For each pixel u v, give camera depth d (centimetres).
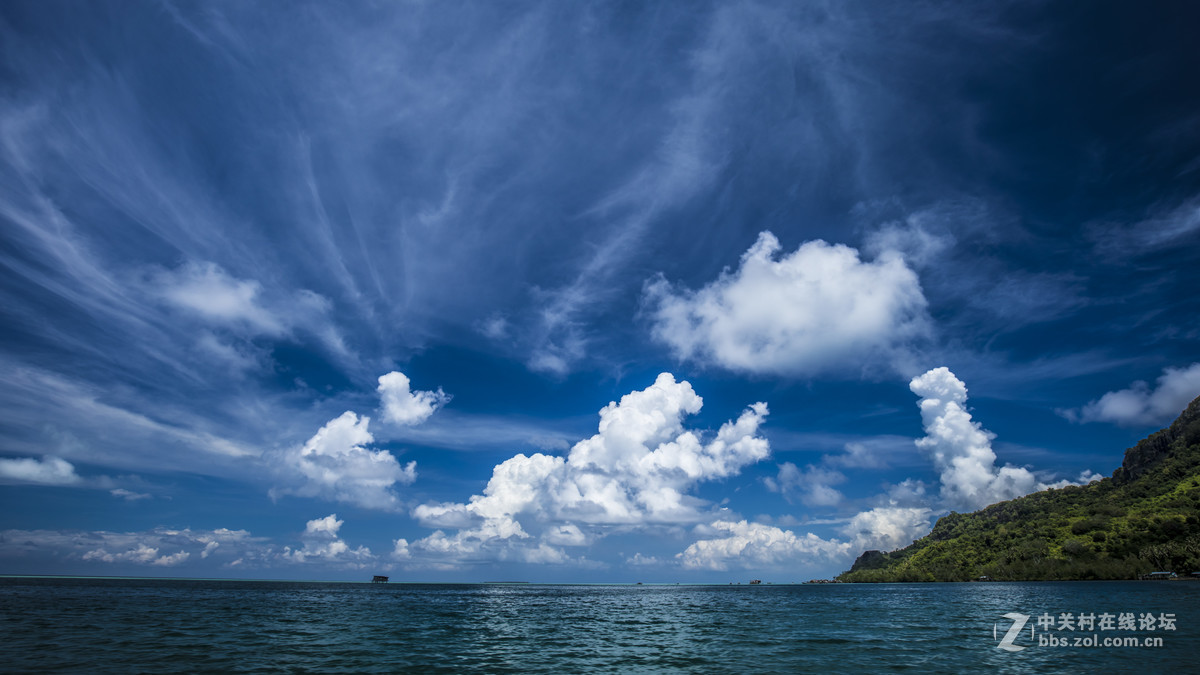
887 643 5612
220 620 7900
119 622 7206
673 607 13175
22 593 14212
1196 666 4091
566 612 11294
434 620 8850
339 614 9706
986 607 10162
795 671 4084
